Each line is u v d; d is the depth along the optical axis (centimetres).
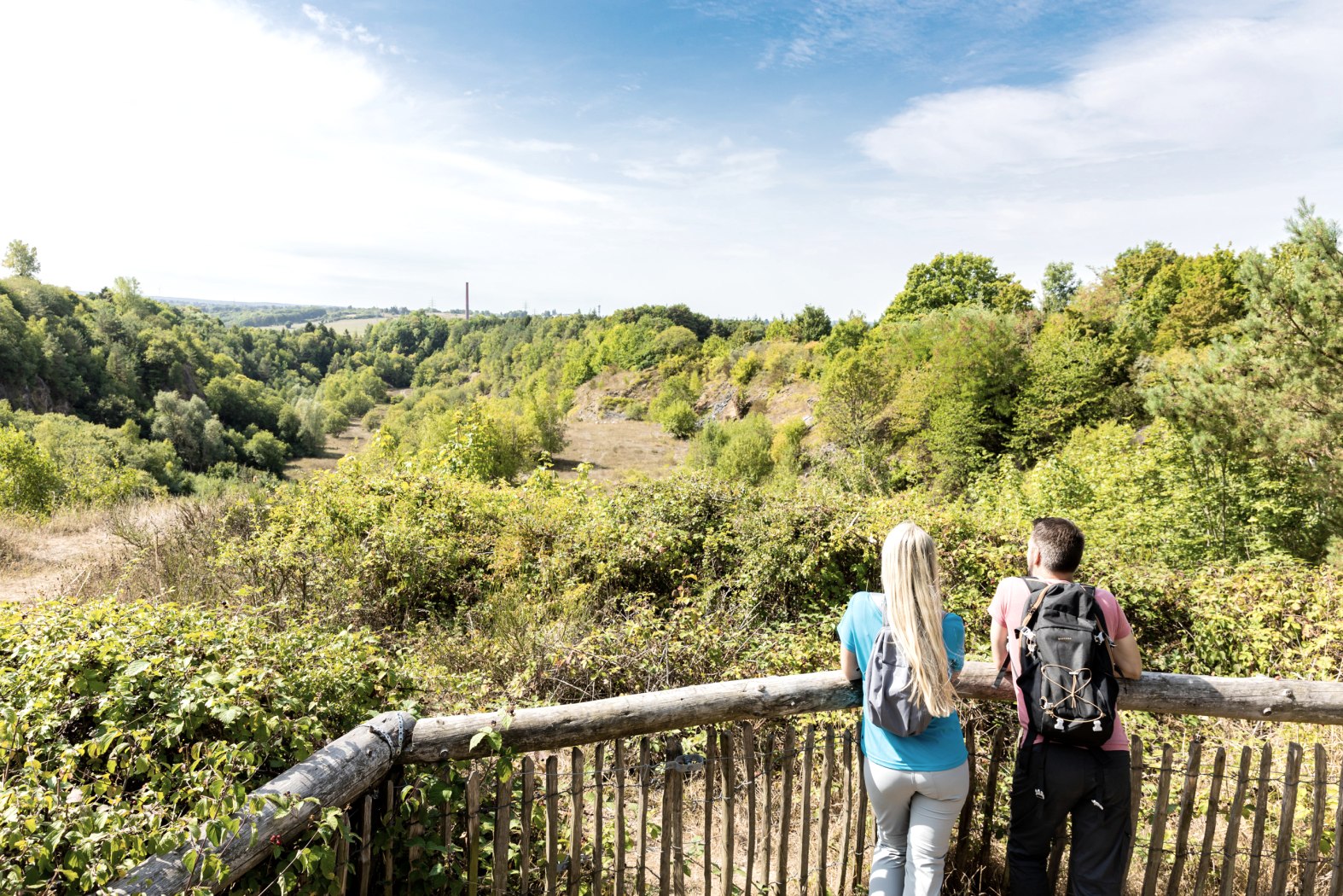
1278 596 618
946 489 2303
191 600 657
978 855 301
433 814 244
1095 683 230
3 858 175
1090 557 711
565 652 522
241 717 249
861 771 263
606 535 805
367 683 301
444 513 883
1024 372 2614
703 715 257
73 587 749
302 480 919
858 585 741
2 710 226
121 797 213
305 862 195
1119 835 236
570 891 243
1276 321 880
